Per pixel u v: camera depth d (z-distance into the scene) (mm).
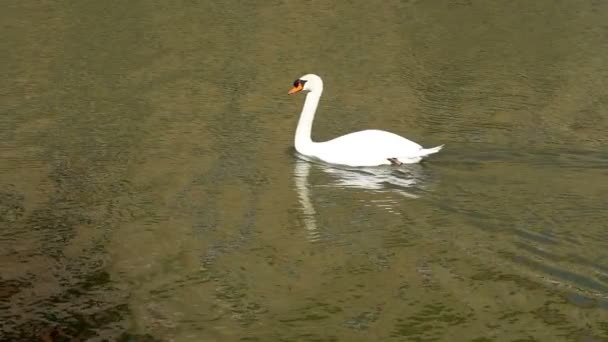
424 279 11242
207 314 10406
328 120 19312
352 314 10398
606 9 33344
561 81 23125
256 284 11180
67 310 10477
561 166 15406
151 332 9961
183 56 25281
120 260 11875
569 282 10992
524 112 19938
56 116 19094
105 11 31422
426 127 18625
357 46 27312
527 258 11664
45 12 30953
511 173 14969
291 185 14688
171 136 17750
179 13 31438
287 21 30656
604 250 11789
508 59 25781
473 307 10500
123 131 18062
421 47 27281
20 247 12273
